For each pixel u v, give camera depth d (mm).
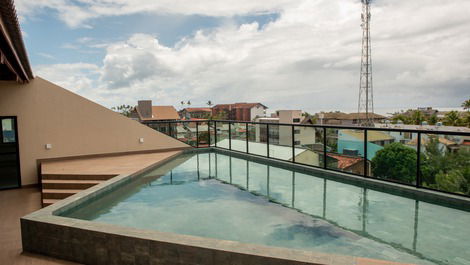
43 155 8297
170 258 2902
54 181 6742
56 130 8477
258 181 6633
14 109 7906
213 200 5434
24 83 8016
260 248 2713
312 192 5719
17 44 4523
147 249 2984
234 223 4344
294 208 4895
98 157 9156
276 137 8164
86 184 6551
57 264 3402
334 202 5113
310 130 7090
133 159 8750
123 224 4359
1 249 3861
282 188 6043
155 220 4504
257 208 4961
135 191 6086
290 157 7789
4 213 5832
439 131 4703
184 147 10672
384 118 47375
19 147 7969
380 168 5695
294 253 2604
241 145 9664
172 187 6344
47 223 3537
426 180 5020
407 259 3221
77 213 4820
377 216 4430
